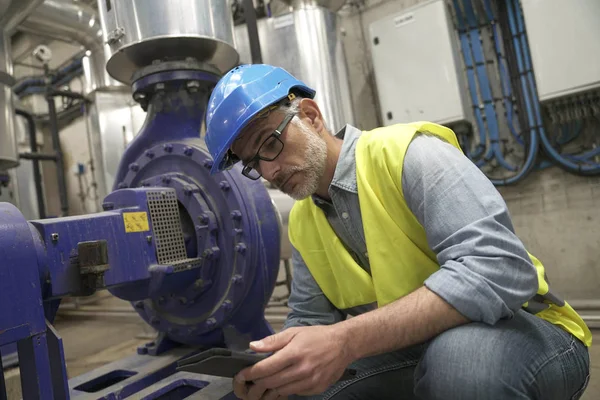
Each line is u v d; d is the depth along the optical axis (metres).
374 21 2.31
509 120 2.01
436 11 1.99
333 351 0.58
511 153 2.05
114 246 0.92
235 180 1.14
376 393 0.92
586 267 1.89
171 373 1.21
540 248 1.99
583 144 1.87
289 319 0.96
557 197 1.94
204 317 1.19
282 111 0.76
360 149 0.78
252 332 1.26
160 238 1.06
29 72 4.05
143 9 1.19
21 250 0.69
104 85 2.80
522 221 2.03
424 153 0.69
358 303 0.87
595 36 1.67
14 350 1.72
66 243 0.83
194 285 1.14
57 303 0.86
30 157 3.17
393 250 0.74
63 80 3.49
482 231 0.60
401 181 0.70
